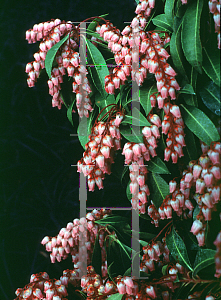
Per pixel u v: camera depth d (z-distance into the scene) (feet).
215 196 2.76
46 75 3.25
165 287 2.98
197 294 2.89
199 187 2.78
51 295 3.03
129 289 2.88
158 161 2.95
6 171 3.34
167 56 2.86
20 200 3.34
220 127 2.88
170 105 2.84
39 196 3.36
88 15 3.33
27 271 3.31
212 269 2.87
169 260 3.08
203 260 2.82
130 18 3.31
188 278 2.91
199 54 2.78
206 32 2.83
